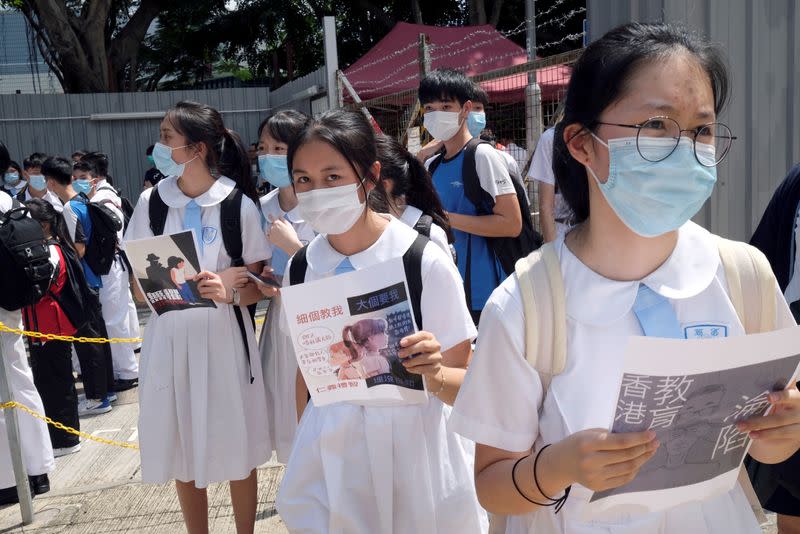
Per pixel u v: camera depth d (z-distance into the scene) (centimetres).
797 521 248
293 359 344
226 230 329
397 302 202
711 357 118
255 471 340
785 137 402
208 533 361
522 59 1302
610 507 135
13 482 439
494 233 379
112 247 631
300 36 2206
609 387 133
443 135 397
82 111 1405
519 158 606
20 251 422
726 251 137
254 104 1452
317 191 221
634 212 131
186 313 321
